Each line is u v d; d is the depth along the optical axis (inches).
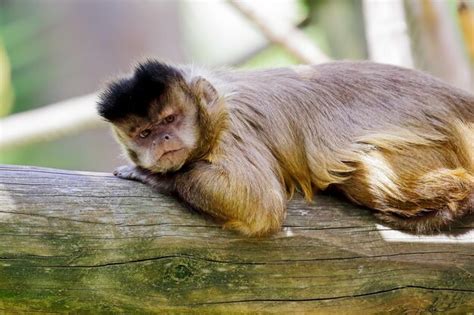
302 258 427.2
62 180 422.6
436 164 464.4
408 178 458.6
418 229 447.2
